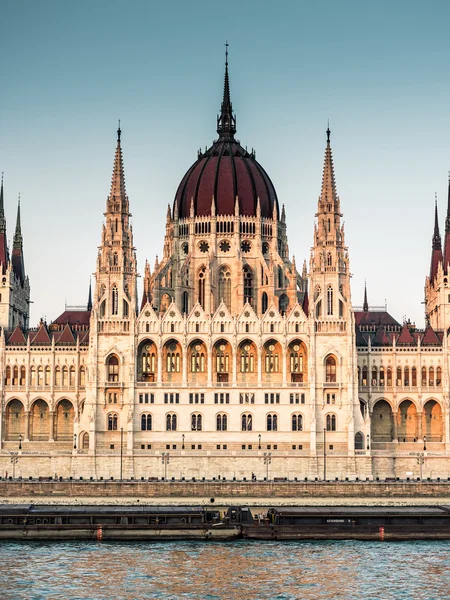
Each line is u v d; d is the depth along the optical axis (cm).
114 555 16925
